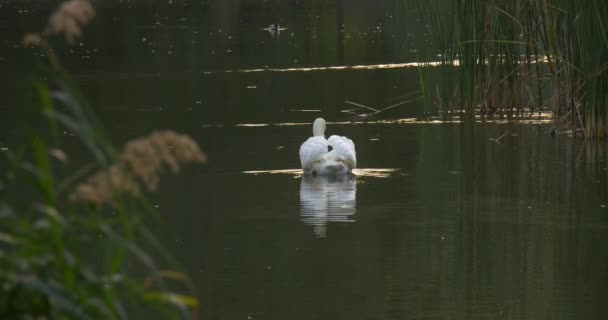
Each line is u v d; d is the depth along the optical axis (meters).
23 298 5.42
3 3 63.59
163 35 46.47
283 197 16.12
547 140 21.20
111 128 23.09
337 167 17.80
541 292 11.09
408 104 26.39
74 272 5.39
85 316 5.33
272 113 25.16
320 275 11.84
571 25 21.44
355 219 14.58
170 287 11.40
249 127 23.16
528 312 10.38
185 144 5.18
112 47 41.97
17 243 5.48
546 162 18.83
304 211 15.12
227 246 13.15
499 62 24.80
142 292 5.66
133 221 5.61
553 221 14.34
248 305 10.69
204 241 13.41
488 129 22.70
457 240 13.37
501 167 18.44
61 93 5.45
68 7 4.83
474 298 10.88
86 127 5.30
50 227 5.41
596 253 12.60
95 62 37.09
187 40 43.94
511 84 24.92
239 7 61.72
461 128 22.92
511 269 12.01
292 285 11.47
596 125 21.05
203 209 15.33
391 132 22.56
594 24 20.42
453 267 12.10
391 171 18.25
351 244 13.21
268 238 13.55
